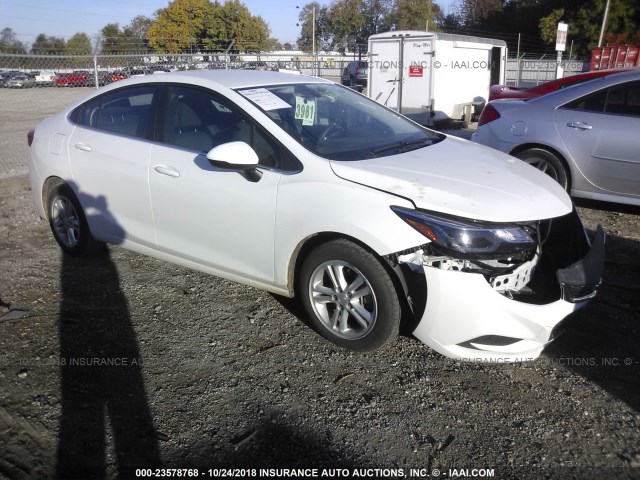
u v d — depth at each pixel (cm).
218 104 382
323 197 325
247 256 366
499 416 290
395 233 303
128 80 442
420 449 268
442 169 342
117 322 384
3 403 301
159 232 409
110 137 432
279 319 385
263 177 349
